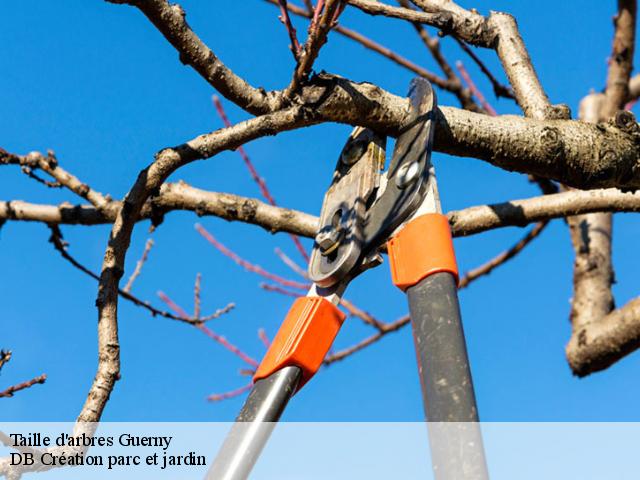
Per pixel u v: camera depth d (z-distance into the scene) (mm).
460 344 1534
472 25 2619
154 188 2131
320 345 1796
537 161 2229
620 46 3676
